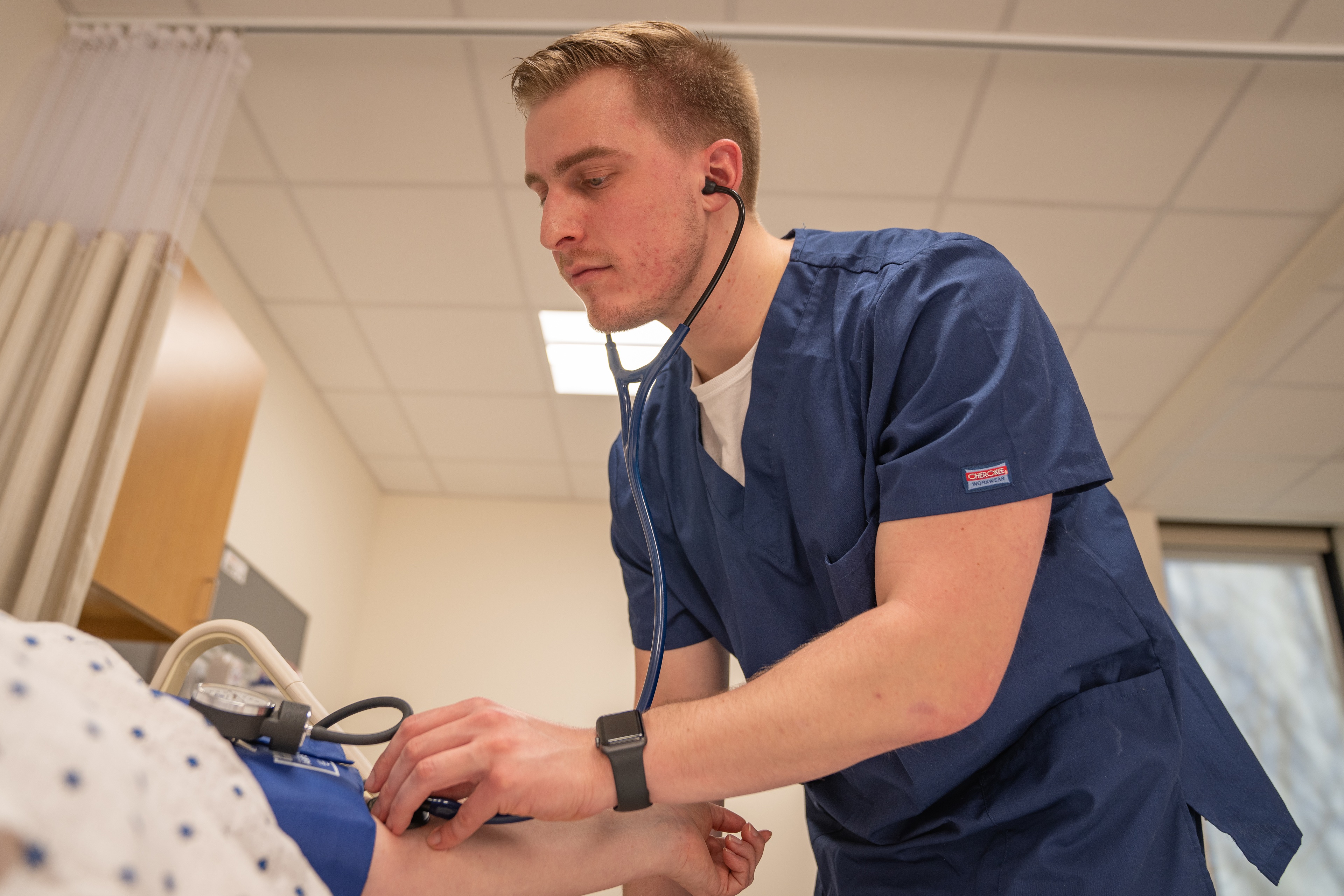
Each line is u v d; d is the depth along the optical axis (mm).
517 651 4555
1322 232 3078
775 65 2604
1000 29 2486
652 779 732
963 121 2758
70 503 1910
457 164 2916
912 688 725
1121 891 829
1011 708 870
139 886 381
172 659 928
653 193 979
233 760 539
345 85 2682
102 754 395
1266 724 4543
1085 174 2920
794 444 995
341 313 3605
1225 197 2990
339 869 627
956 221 3113
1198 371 3721
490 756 711
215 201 3096
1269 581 4859
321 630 4152
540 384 3994
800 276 1040
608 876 828
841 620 988
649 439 1182
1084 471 839
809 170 2941
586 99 993
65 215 2234
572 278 1002
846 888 983
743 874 964
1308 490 4543
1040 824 860
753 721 733
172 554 2336
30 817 349
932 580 766
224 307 3303
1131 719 869
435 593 4672
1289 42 2492
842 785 1046
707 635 1196
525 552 4781
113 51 2447
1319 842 4270
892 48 2545
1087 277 3322
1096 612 887
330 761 715
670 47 1036
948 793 924
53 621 1879
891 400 909
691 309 1026
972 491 794
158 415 2277
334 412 4238
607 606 4656
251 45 2586
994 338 878
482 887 721
